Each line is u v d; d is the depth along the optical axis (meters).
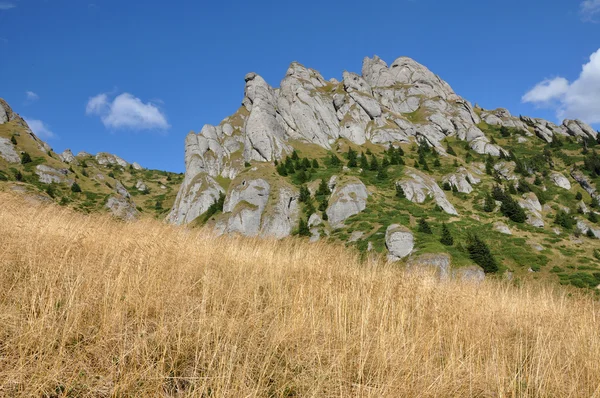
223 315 4.60
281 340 4.29
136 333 3.98
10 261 5.12
